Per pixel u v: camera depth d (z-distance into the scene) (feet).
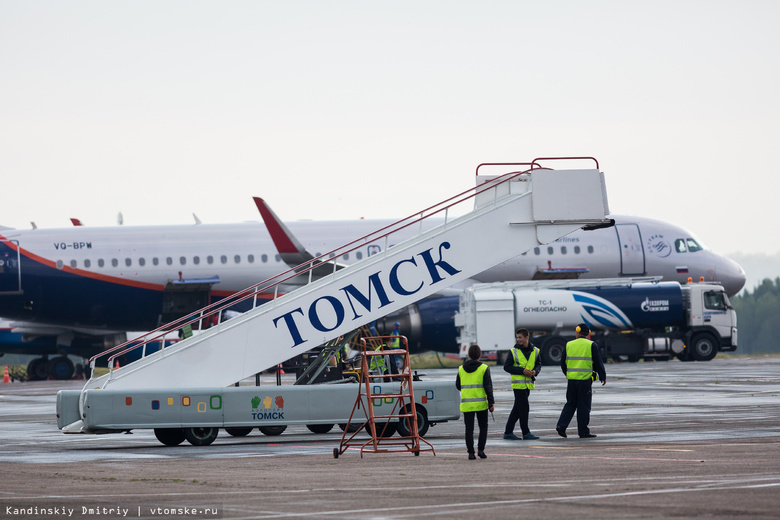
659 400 329.93
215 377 248.93
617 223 645.51
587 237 637.30
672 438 211.20
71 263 611.47
